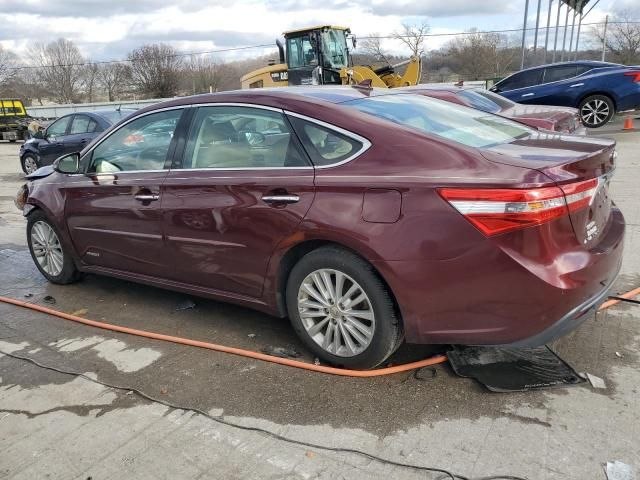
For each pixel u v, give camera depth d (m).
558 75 14.20
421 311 2.93
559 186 2.71
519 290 2.70
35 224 5.16
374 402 3.01
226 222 3.57
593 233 3.03
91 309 4.58
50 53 75.94
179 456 2.66
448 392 3.05
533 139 3.45
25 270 5.75
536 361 3.26
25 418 3.04
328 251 3.20
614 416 2.77
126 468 2.59
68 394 3.26
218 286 3.83
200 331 4.04
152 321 4.26
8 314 4.57
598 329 3.67
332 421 2.87
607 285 3.04
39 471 2.61
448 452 2.58
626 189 7.72
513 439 2.64
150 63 65.38
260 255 3.48
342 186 3.07
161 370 3.49
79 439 2.83
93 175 4.48
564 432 2.67
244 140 3.59
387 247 2.92
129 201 4.15
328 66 16.95
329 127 3.26
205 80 63.59
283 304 3.58
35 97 76.12
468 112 4.04
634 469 2.41
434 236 2.81
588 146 3.19
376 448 2.64
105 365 3.60
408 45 48.44
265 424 2.87
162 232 3.98
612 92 13.60
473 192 2.71
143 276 4.34
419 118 3.51
